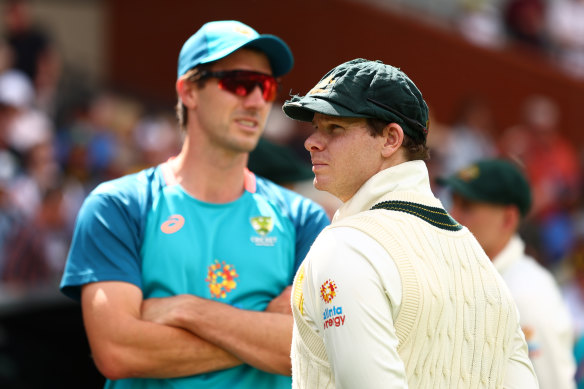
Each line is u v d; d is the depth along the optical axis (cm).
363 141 778
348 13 3950
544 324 1245
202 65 1016
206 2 3866
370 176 791
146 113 3744
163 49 3922
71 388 1534
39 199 2600
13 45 3397
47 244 2380
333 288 720
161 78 3922
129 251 965
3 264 2267
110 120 3472
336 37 3928
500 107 4362
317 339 749
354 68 784
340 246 733
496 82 4356
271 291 1000
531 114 4406
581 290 2086
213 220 1001
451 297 748
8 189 2414
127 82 3944
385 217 757
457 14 4594
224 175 1018
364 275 714
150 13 3950
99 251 958
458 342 753
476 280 779
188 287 970
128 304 938
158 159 3294
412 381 732
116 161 3250
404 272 725
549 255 3356
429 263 746
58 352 1531
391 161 793
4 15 3597
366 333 701
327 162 791
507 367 809
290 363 938
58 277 2366
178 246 973
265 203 1038
